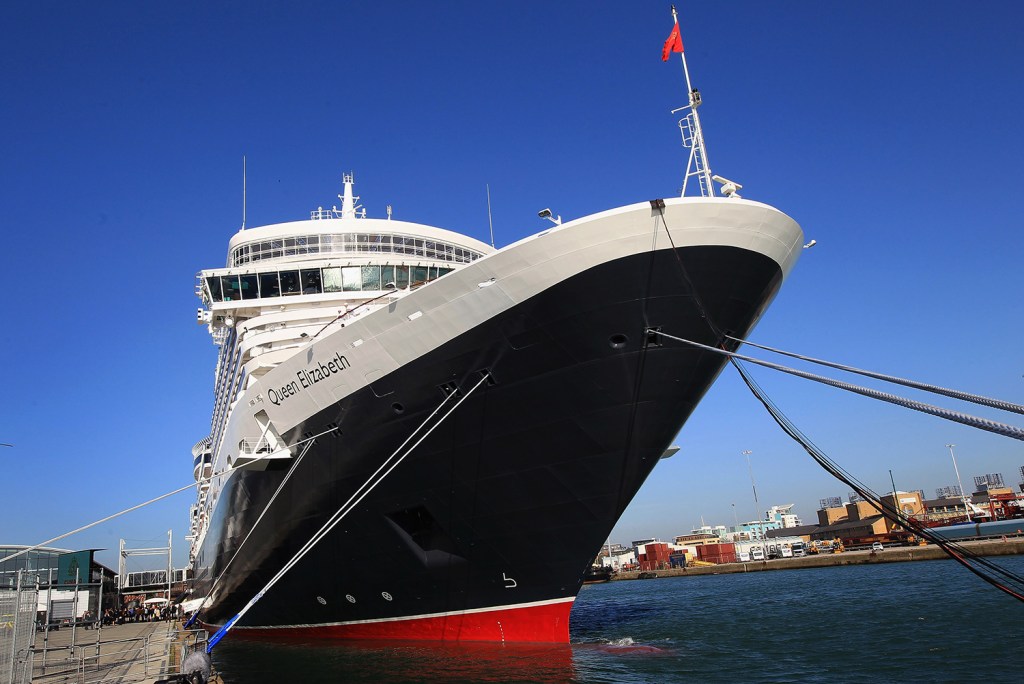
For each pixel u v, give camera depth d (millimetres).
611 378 16141
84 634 41219
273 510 21781
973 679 16562
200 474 40375
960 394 8938
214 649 27922
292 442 20016
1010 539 74500
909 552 78062
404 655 20703
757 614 33562
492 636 20156
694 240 14625
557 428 16953
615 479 17656
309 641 25359
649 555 129500
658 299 15172
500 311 15805
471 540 19109
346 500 19859
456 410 17297
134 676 20734
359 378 17953
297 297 23594
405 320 16844
